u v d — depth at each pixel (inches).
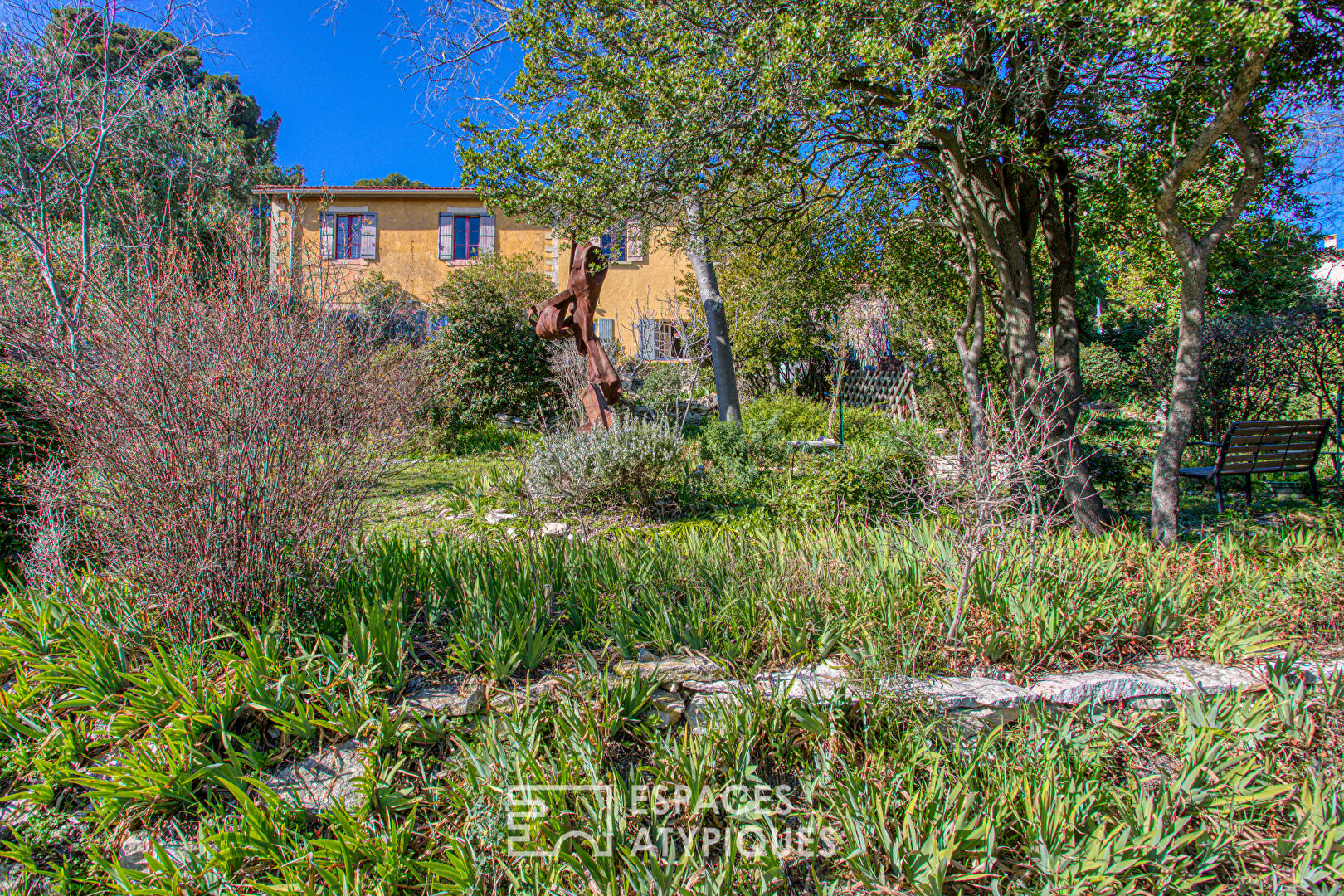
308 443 127.5
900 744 106.5
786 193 274.4
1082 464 243.8
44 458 161.3
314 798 97.5
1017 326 254.7
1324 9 194.2
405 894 86.7
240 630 118.9
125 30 292.0
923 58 204.5
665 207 245.9
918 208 335.3
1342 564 162.6
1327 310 342.6
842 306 418.3
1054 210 259.0
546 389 502.9
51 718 105.4
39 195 260.1
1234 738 111.9
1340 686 126.9
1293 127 227.9
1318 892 92.1
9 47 259.0
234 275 125.1
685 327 648.4
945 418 495.5
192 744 99.5
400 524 249.0
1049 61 200.2
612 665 120.8
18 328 116.3
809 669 122.6
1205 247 206.4
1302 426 270.7
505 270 548.1
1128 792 104.1
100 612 121.4
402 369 299.0
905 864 88.0
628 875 87.1
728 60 203.2
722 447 348.5
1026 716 116.9
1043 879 90.8
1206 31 156.7
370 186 724.7
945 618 132.9
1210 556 181.2
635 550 170.1
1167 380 416.2
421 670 118.0
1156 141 211.9
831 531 186.5
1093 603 141.4
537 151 242.8
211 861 86.0
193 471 114.2
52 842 94.5
